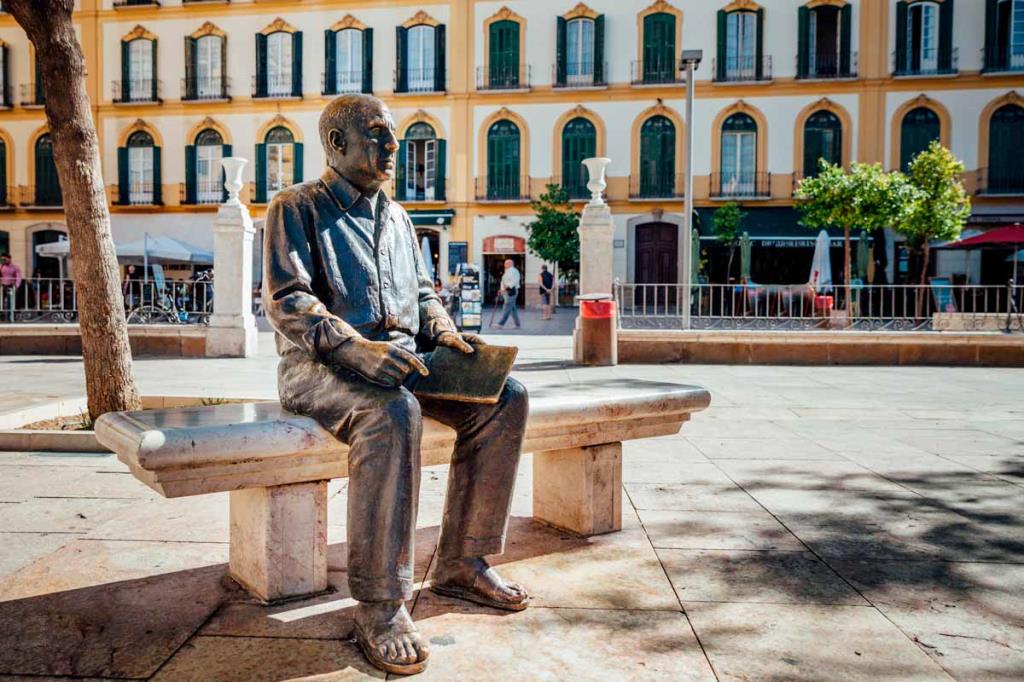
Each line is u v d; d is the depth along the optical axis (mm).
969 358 10977
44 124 30422
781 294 11680
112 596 2570
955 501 3816
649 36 28109
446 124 29344
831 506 3721
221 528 3332
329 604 2518
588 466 3209
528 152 29062
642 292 11578
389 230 2602
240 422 2219
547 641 2256
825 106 27188
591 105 28562
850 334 11062
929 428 5980
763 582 2723
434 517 3572
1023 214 25969
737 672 2070
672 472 4457
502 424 2482
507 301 18953
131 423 2205
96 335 5348
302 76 29672
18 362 10961
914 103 26672
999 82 26125
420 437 2191
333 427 2260
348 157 2498
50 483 4125
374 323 2475
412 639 2123
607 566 2879
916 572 2824
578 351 11016
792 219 27406
